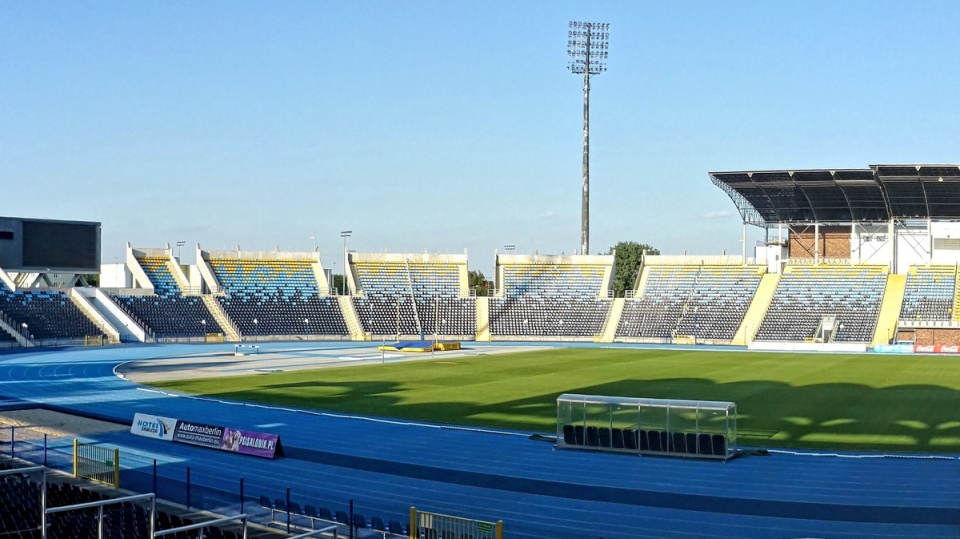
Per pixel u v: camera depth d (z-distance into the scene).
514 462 48.28
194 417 62.72
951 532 35.22
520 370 98.19
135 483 42.94
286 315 157.62
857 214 148.75
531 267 175.38
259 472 45.66
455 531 33.66
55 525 31.97
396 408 67.56
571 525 36.50
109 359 108.19
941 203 139.88
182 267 168.62
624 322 160.62
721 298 158.12
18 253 131.38
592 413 52.22
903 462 47.91
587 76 166.50
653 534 35.25
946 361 109.88
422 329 161.00
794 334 143.75
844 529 35.66
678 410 50.12
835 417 62.41
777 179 142.00
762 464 47.56
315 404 69.56
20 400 70.31
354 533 35.38
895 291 145.00
